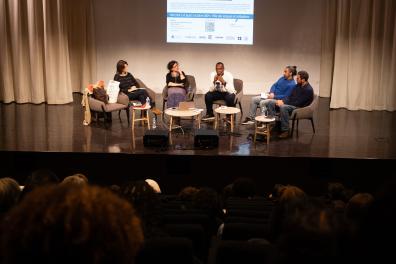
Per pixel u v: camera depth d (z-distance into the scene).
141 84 9.35
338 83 10.27
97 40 11.10
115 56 11.15
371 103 10.18
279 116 8.27
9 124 8.70
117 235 0.92
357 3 10.09
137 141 7.77
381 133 8.52
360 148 7.62
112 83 8.79
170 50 11.06
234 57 11.05
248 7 10.74
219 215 4.20
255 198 5.16
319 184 7.24
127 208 0.97
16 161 7.23
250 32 10.84
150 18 10.99
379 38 10.05
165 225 3.18
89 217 0.91
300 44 11.02
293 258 1.08
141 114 8.93
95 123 8.78
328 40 10.72
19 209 0.92
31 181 3.79
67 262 0.88
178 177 7.25
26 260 0.88
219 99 8.98
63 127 8.52
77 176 4.12
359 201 2.78
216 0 10.70
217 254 2.53
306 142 7.89
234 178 7.23
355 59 10.17
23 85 10.20
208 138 7.47
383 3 9.95
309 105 8.21
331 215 1.15
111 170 7.25
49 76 10.12
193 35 10.88
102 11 10.98
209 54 11.05
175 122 8.70
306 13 10.89
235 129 8.55
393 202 1.16
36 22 10.00
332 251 1.08
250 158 7.16
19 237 0.89
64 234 0.89
